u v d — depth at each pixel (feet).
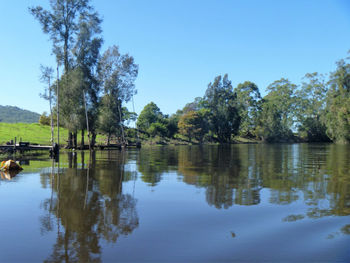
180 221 20.75
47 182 37.91
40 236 17.67
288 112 385.70
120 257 14.76
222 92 320.91
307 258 14.61
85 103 124.36
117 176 44.14
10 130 174.50
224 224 20.10
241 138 369.71
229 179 41.75
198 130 301.43
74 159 76.95
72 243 16.58
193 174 47.34
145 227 19.43
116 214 22.59
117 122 159.12
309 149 156.35
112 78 151.43
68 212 23.16
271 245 16.33
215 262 14.20
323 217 21.80
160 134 280.10
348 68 261.65
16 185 35.47
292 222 20.57
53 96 124.88
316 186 35.70
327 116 281.54
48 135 182.19
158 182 38.63
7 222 20.43
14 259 14.55
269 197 29.01
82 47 127.75
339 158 85.66
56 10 124.77
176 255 14.99
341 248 15.88
